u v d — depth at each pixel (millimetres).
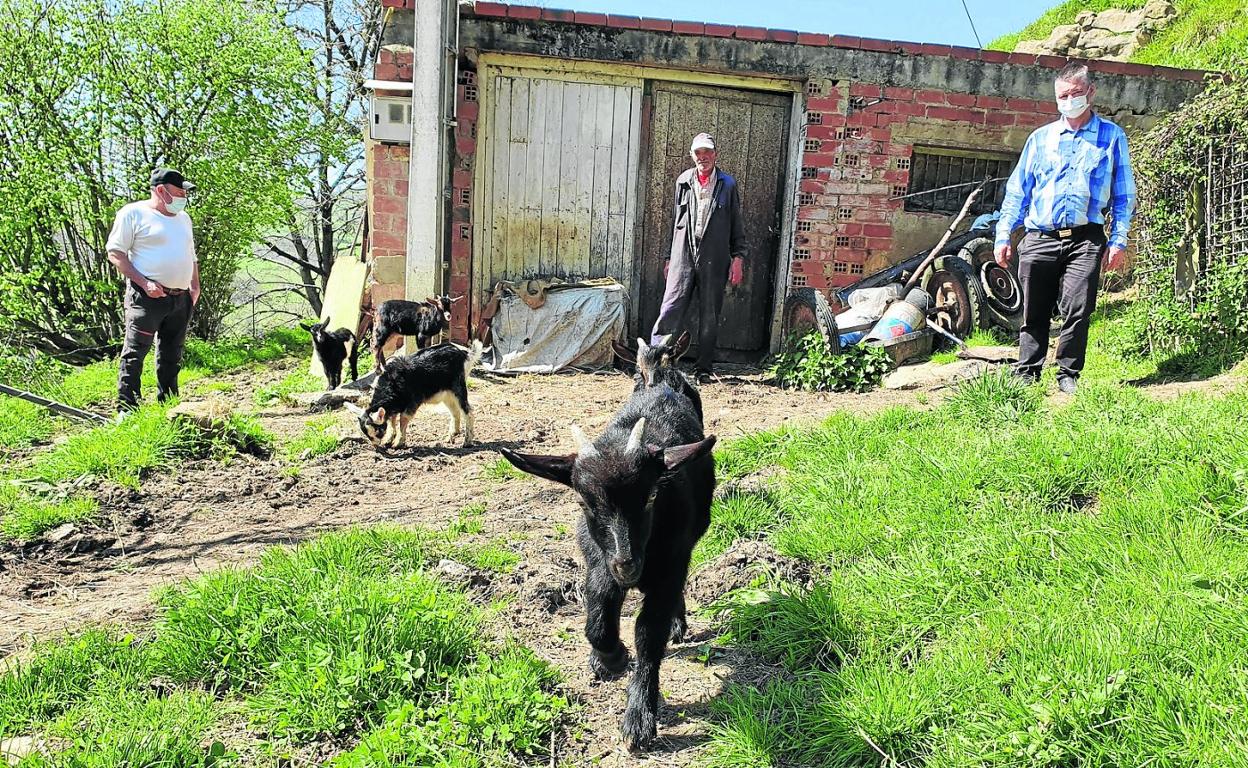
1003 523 3984
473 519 5281
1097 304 9633
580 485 2939
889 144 10461
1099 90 10578
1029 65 10477
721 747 3068
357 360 10625
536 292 10023
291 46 16906
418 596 3693
